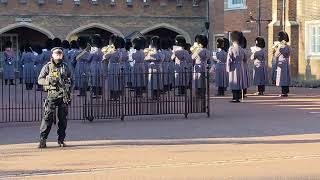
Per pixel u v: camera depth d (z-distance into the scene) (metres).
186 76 17.39
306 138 12.59
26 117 16.62
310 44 29.62
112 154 10.95
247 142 12.19
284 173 9.18
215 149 11.40
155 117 16.48
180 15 41.16
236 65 20.84
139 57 22.03
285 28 30.22
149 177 8.98
